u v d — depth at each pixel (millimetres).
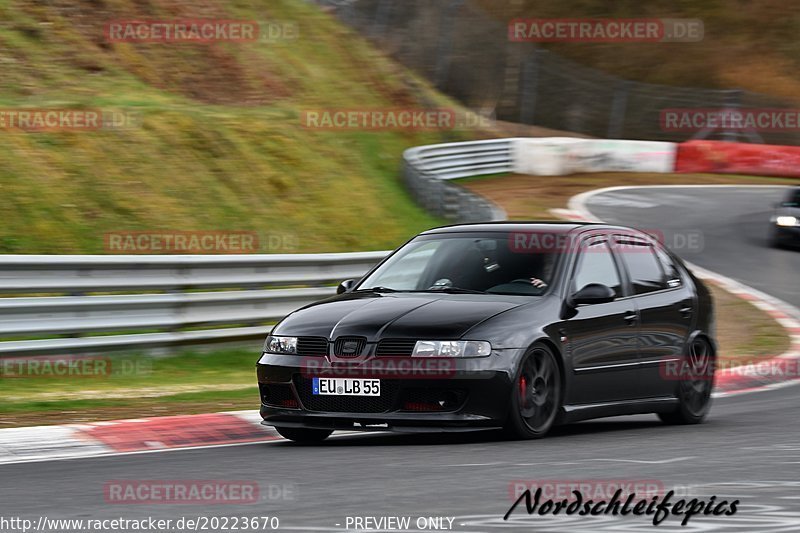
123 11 77688
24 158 51500
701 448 22547
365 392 23109
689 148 115000
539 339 23844
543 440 23906
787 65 155125
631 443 23422
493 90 135375
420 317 23609
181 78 76250
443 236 27453
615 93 144875
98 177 53625
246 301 40719
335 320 24078
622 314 26438
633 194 95938
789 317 53938
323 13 108500
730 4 164250
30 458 22203
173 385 34156
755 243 75875
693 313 28875
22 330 34000
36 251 45375
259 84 83562
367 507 15977
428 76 130250
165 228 52750
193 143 62375
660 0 165000
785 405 32250
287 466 20422
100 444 23906
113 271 36656
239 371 37812
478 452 21859
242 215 59000
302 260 42156
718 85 152250
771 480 18266
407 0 133625
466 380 22781
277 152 68250
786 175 115625
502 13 166375
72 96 63688
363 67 103438
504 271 25688
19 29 68375
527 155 106250
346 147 79812
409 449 22609
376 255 45719
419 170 77812
